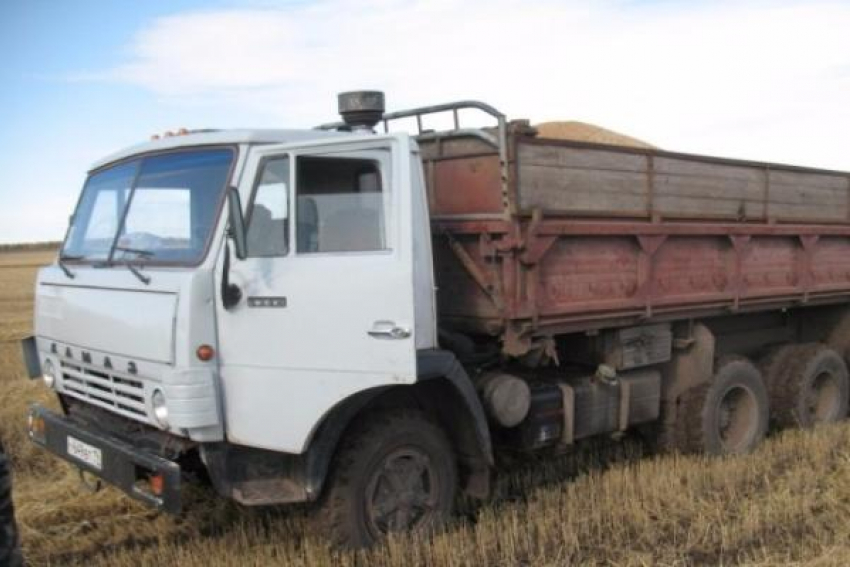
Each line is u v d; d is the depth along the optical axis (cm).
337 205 458
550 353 553
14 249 7938
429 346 485
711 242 681
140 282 462
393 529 489
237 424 445
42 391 991
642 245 601
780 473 652
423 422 500
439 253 564
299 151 452
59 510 582
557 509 559
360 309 447
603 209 575
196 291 434
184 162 483
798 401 787
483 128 532
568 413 586
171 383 432
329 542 472
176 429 436
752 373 725
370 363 447
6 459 307
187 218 468
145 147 520
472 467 525
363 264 447
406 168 453
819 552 491
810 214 815
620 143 947
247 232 453
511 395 538
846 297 887
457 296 555
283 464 467
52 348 559
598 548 502
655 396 666
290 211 451
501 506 572
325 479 470
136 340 456
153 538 538
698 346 689
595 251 570
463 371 497
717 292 688
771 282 759
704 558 491
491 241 516
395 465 491
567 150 545
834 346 913
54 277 557
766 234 738
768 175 750
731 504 568
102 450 471
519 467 661
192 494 596
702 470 634
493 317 527
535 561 481
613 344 625
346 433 478
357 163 461
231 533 530
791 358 805
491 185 521
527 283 519
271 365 446
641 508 552
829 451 699
